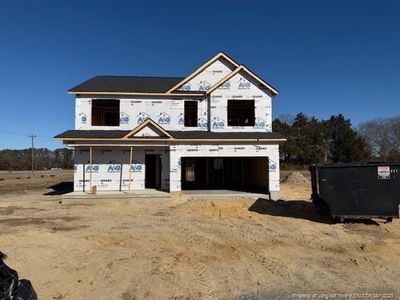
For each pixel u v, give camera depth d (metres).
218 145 21.77
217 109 23.67
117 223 13.57
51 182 38.09
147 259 8.84
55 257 8.91
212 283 7.28
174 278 7.52
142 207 17.86
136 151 23.44
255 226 13.04
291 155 66.69
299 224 13.23
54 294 6.64
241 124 25.92
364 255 9.22
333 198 12.91
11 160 82.38
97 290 6.88
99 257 8.98
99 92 23.31
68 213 15.91
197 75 24.38
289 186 29.09
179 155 21.61
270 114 23.69
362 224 13.03
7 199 21.17
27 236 11.00
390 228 12.37
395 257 9.05
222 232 12.02
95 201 19.48
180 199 20.23
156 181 24.22
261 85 23.73
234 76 23.75
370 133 77.00
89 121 23.44
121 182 23.22
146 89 24.12
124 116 23.83
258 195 21.30
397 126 74.75
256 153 21.81
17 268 8.02
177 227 12.87
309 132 67.50
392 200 12.65
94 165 23.03
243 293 6.75
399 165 12.66
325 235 11.48
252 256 9.19
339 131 69.06
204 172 27.80
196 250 9.78
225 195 21.05
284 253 9.45
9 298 4.72
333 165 12.96
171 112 24.19
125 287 7.04
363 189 12.77
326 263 8.57
